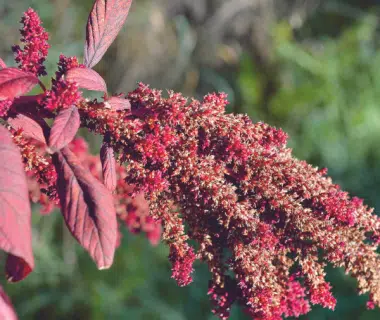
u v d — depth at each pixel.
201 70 2.99
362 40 3.29
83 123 0.96
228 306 0.99
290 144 2.88
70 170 0.91
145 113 0.97
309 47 3.20
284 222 0.97
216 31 3.06
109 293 2.23
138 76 2.68
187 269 0.97
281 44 3.09
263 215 0.97
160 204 0.97
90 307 2.19
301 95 2.93
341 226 0.97
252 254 0.96
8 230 0.85
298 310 0.98
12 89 0.92
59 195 0.91
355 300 2.42
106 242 0.89
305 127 2.95
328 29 3.46
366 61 3.18
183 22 2.82
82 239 0.89
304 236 0.96
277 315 0.96
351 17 3.46
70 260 2.29
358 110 3.04
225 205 0.95
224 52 3.01
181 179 0.95
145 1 2.74
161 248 2.45
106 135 0.96
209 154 0.96
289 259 0.99
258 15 3.15
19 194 0.86
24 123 0.95
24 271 0.90
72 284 2.24
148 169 0.96
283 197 0.96
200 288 2.45
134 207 1.12
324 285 0.98
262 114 3.01
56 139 0.91
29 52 0.99
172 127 0.96
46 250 2.24
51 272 2.23
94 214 0.89
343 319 2.38
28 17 0.99
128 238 2.40
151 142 0.94
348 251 0.97
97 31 1.00
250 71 2.98
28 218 0.86
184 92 2.85
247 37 3.15
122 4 1.00
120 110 0.97
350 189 2.85
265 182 0.96
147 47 2.69
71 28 2.38
